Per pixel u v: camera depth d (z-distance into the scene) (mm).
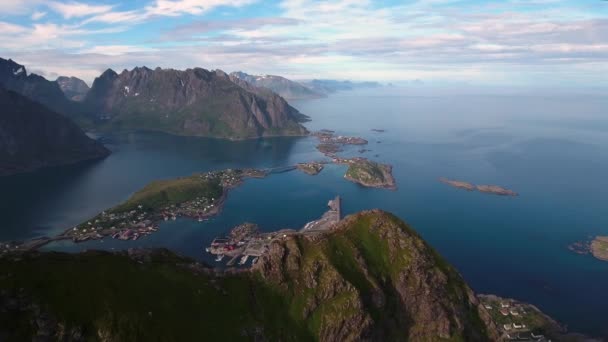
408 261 169625
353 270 162000
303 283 156125
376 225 180375
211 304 138500
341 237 172750
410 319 162000
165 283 135875
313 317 150125
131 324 116500
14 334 106500
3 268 115500
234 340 131875
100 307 116688
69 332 110188
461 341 159375
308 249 165375
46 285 115375
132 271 133750
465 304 171125
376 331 154250
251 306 146500
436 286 167375
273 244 164875
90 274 124125
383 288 163250
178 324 125375
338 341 147500
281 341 141375
